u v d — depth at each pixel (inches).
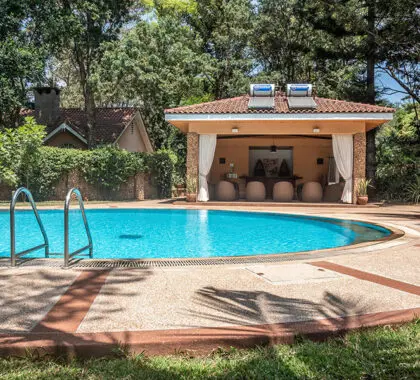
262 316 115.8
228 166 797.2
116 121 956.0
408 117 946.7
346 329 106.0
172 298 134.3
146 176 799.1
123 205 580.1
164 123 1097.4
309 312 119.3
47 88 902.4
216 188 641.6
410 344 99.5
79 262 193.6
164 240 336.2
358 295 137.9
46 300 131.8
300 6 908.6
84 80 852.0
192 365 90.7
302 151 790.5
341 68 1002.1
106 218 471.5
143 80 831.1
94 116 839.7
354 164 581.0
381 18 765.9
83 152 688.4
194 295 138.0
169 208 523.2
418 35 729.6
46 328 105.4
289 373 86.4
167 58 882.1
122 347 95.5
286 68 1197.1
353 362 90.4
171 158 927.0
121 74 806.5
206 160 601.9
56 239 342.3
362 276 165.8
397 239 269.6
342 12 735.7
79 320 112.0
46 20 720.3
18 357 93.4
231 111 563.5
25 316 115.4
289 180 739.4
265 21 1123.9
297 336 102.0
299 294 139.3
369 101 783.1
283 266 185.2
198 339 98.1
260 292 141.9
